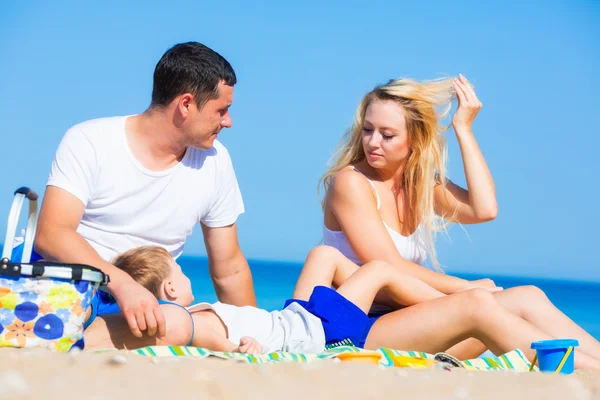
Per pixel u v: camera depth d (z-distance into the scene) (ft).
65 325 12.52
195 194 18.17
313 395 9.02
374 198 20.25
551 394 9.91
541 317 16.56
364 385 9.83
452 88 21.13
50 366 9.97
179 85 16.69
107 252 17.51
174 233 18.16
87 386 8.59
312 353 15.19
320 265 18.42
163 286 16.31
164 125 17.08
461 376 11.25
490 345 15.80
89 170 16.66
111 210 17.24
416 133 19.90
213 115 17.22
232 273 19.98
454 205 21.17
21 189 12.76
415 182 20.58
